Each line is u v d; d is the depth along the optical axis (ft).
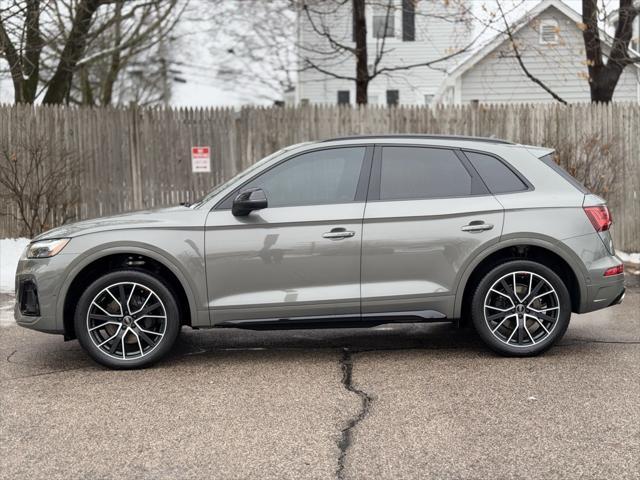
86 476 12.07
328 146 19.12
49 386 17.24
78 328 18.26
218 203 18.63
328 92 83.15
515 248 19.22
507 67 65.41
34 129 38.63
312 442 13.43
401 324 24.39
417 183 18.97
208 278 18.29
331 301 18.42
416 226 18.54
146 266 19.24
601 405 15.29
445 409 15.16
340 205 18.61
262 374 18.07
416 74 82.07
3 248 37.58
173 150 39.68
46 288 18.10
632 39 43.29
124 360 18.43
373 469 12.21
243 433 13.94
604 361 18.84
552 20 63.57
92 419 14.84
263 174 18.86
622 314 25.58
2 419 14.90
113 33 71.77
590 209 19.08
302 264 18.42
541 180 19.24
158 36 74.08
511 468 12.19
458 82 66.08
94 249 18.07
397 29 81.35
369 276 18.54
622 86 62.80
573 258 18.75
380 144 19.21
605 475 11.87
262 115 39.58
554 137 38.78
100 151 39.37
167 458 12.78
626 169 38.58
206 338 22.50
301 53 80.02
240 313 18.40
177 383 17.35
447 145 19.31
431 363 18.90
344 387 16.84
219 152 39.78
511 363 18.72
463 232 18.58
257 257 18.34
